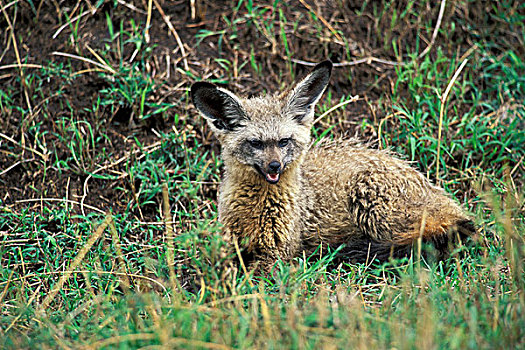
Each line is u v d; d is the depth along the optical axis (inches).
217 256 312.8
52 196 484.4
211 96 419.5
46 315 334.6
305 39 560.1
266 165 396.8
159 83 528.1
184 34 559.5
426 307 285.4
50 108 517.7
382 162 442.6
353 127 522.9
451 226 410.0
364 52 559.5
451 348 249.1
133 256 443.2
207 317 293.1
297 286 335.9
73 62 534.3
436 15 585.0
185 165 501.7
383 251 434.3
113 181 494.3
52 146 503.5
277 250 419.8
